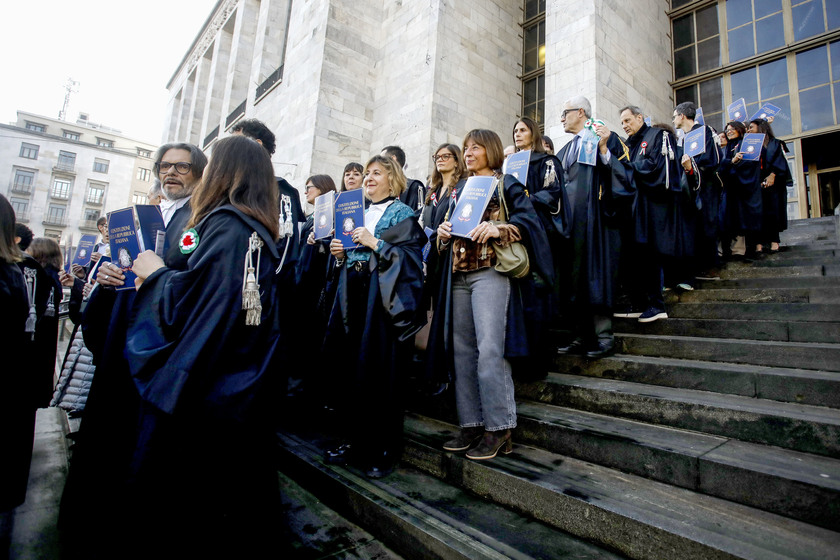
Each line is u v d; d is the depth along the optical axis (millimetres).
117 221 1969
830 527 1486
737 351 2717
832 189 8539
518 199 2375
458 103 9359
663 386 2662
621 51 7996
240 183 1756
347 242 2547
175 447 1513
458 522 1875
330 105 9562
